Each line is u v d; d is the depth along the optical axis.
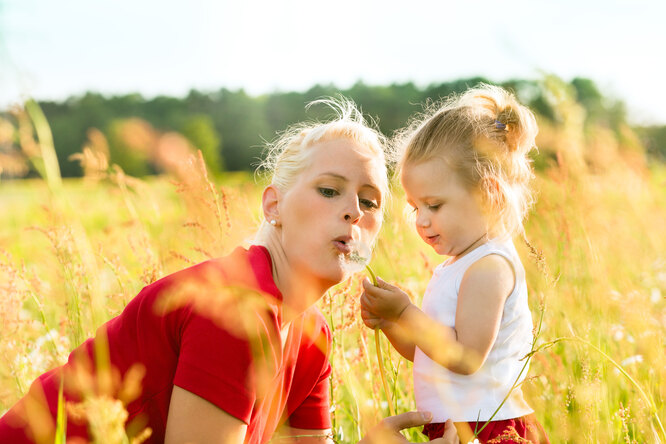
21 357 2.13
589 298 2.76
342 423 2.73
